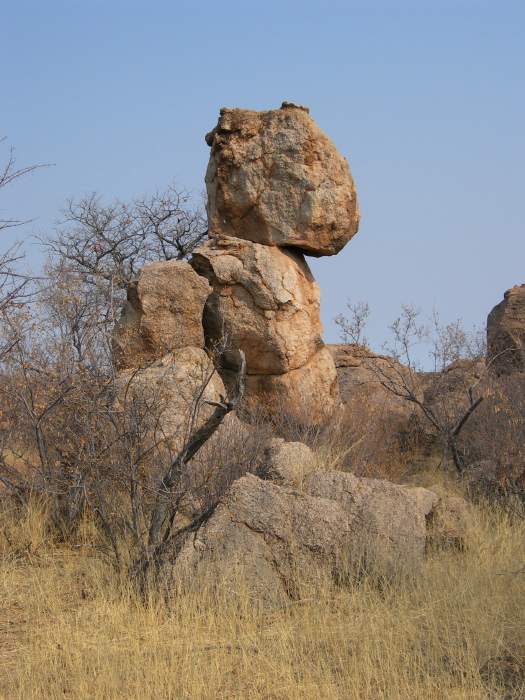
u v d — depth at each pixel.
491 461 13.29
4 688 5.98
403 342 17.66
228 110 16.55
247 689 6.06
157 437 10.44
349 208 16.45
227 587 7.80
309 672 6.20
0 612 7.68
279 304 15.45
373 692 6.00
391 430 16.80
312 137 16.11
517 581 8.07
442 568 8.77
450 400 17.00
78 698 5.81
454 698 5.88
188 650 6.56
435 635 6.78
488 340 20.30
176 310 14.59
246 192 16.16
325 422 14.80
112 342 13.84
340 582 8.36
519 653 6.68
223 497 8.42
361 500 8.96
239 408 15.30
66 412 10.30
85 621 7.38
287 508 8.45
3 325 10.34
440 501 10.64
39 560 9.19
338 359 20.66
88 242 25.58
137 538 8.76
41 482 10.40
